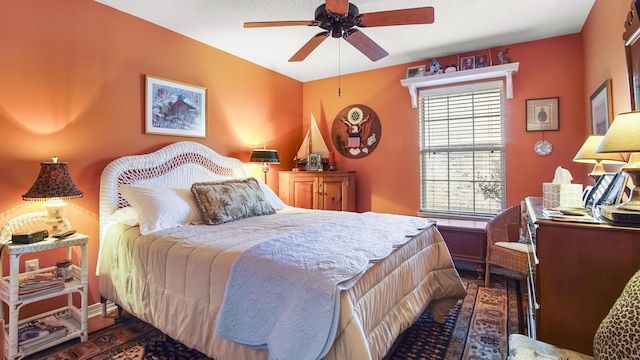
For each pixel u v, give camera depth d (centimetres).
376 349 153
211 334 170
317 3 270
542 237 147
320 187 423
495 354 203
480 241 333
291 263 153
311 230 221
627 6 198
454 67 373
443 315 242
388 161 438
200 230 232
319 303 134
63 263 228
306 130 502
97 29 268
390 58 402
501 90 369
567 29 322
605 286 136
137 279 218
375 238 200
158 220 238
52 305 248
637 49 177
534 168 352
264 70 432
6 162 223
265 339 146
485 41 348
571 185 184
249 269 161
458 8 277
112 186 266
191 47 340
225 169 363
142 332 234
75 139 256
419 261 222
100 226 263
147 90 300
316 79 492
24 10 230
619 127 138
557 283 144
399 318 181
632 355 95
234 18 297
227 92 380
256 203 297
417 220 264
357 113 458
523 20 301
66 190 218
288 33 329
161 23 307
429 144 414
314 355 129
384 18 217
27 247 201
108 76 275
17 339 196
